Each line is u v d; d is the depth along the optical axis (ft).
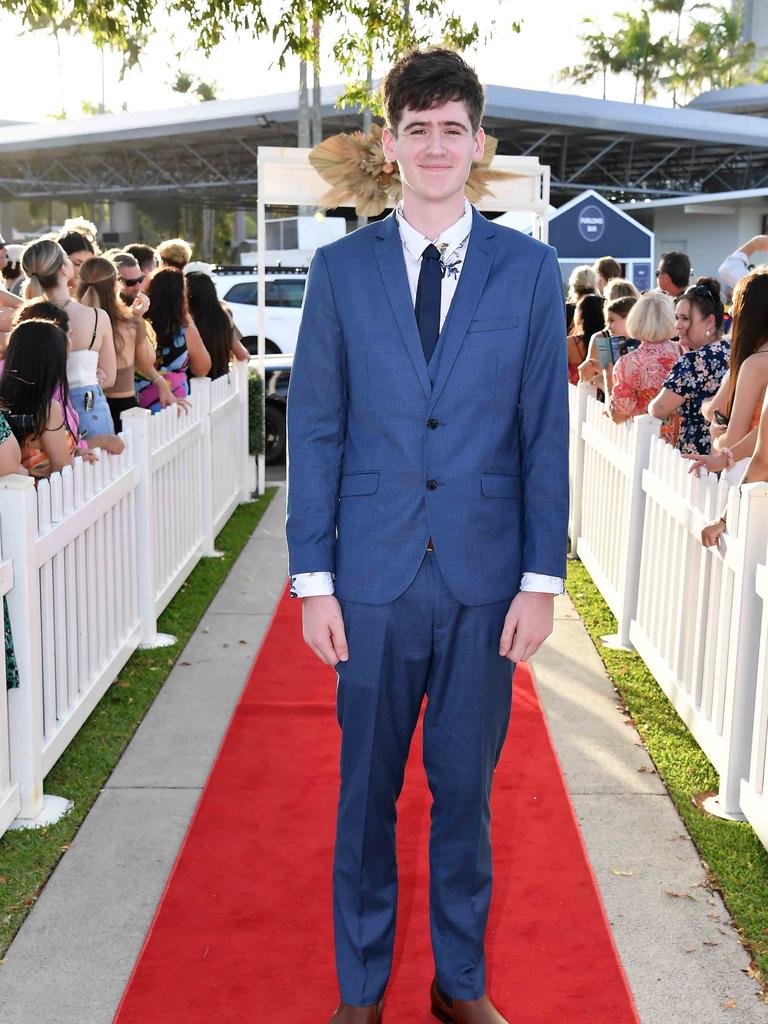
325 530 7.91
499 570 7.84
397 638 7.83
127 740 14.55
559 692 16.26
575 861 11.37
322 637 7.84
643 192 119.34
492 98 95.35
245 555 24.88
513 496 7.95
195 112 117.70
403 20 36.65
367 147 27.58
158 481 19.39
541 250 7.85
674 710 15.53
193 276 27.30
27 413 14.07
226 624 19.70
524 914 10.37
